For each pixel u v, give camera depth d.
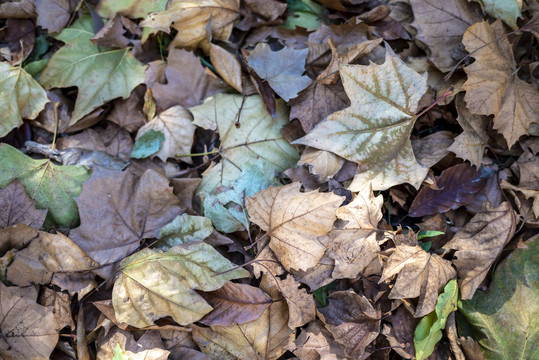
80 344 0.98
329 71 1.06
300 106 1.06
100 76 1.08
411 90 1.01
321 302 1.02
